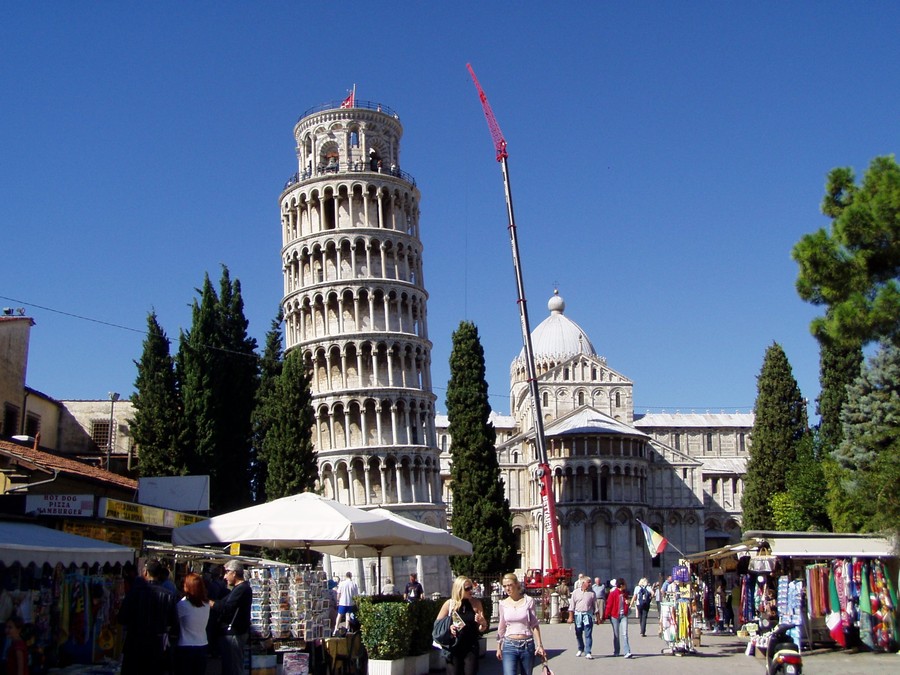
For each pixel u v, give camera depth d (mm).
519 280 99312
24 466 39562
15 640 21422
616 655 41562
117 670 27531
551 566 90250
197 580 21766
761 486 93438
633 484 131500
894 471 37719
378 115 107000
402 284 101750
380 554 39750
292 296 102438
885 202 28406
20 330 58562
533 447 137625
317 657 27094
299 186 104188
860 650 39812
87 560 24016
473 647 22438
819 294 30219
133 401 68938
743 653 41344
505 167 102938
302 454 72812
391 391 97875
